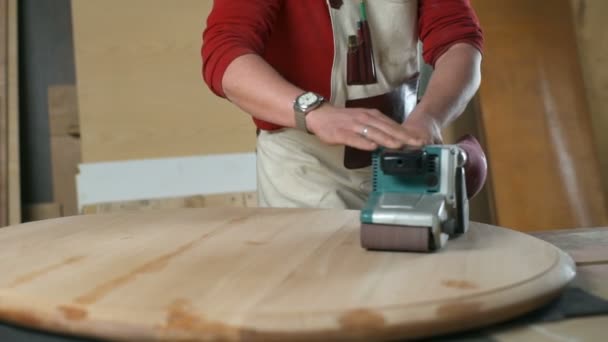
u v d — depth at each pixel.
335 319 0.66
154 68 3.01
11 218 2.96
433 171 0.94
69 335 0.72
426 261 0.86
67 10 3.13
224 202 2.98
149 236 1.06
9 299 0.75
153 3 3.02
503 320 0.71
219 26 1.23
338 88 1.35
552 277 0.79
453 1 1.33
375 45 1.35
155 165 2.98
